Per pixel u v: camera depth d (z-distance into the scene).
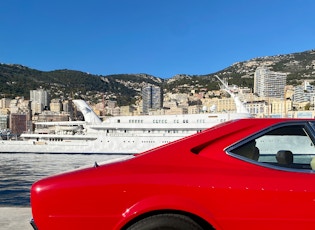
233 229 2.92
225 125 3.39
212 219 2.90
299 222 2.89
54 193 3.02
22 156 80.38
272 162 3.19
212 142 3.26
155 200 2.92
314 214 2.89
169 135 77.88
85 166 3.49
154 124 79.00
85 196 3.00
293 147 3.31
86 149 83.88
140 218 2.97
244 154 3.20
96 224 2.97
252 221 2.90
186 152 3.22
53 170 57.44
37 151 87.62
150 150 3.40
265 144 3.29
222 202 2.93
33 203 3.08
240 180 2.98
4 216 5.62
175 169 3.09
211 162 3.15
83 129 95.62
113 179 3.02
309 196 2.90
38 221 3.04
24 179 47.34
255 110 158.88
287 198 2.91
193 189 2.95
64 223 2.99
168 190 2.96
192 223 2.92
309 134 3.29
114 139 81.75
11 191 37.22
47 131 106.88
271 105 154.62
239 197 2.93
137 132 81.06
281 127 3.32
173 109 195.12
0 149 88.62
